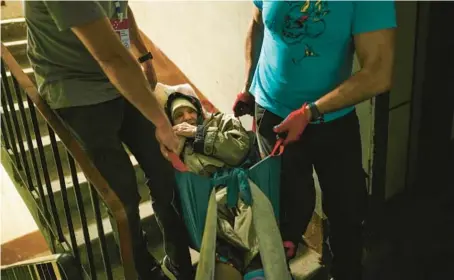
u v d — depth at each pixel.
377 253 2.27
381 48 1.42
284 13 1.49
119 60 1.27
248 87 1.97
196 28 2.84
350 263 1.96
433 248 2.26
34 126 1.84
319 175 1.85
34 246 3.30
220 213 1.89
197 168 1.97
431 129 2.38
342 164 1.75
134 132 1.74
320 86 1.60
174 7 2.99
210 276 1.65
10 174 2.57
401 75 2.12
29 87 1.62
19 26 3.35
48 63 1.54
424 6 2.01
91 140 1.62
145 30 3.39
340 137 1.70
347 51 1.55
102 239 1.73
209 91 2.96
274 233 1.64
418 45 2.11
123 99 1.67
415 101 2.25
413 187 2.53
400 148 2.35
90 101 1.57
